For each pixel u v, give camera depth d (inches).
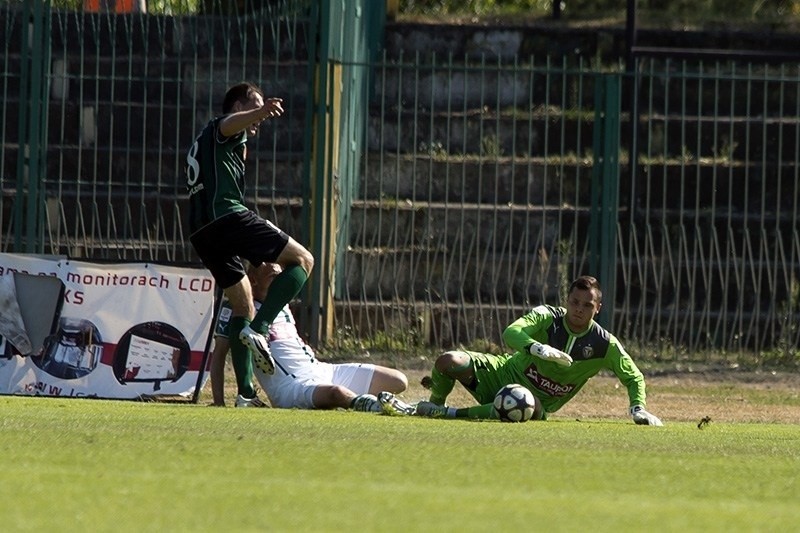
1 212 1547.7
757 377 1509.6
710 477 591.8
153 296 1135.0
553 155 1866.4
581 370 998.4
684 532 436.1
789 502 516.7
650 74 1555.1
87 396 1123.3
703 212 1761.8
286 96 1781.5
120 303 1136.2
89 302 1137.4
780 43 2071.9
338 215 1599.4
